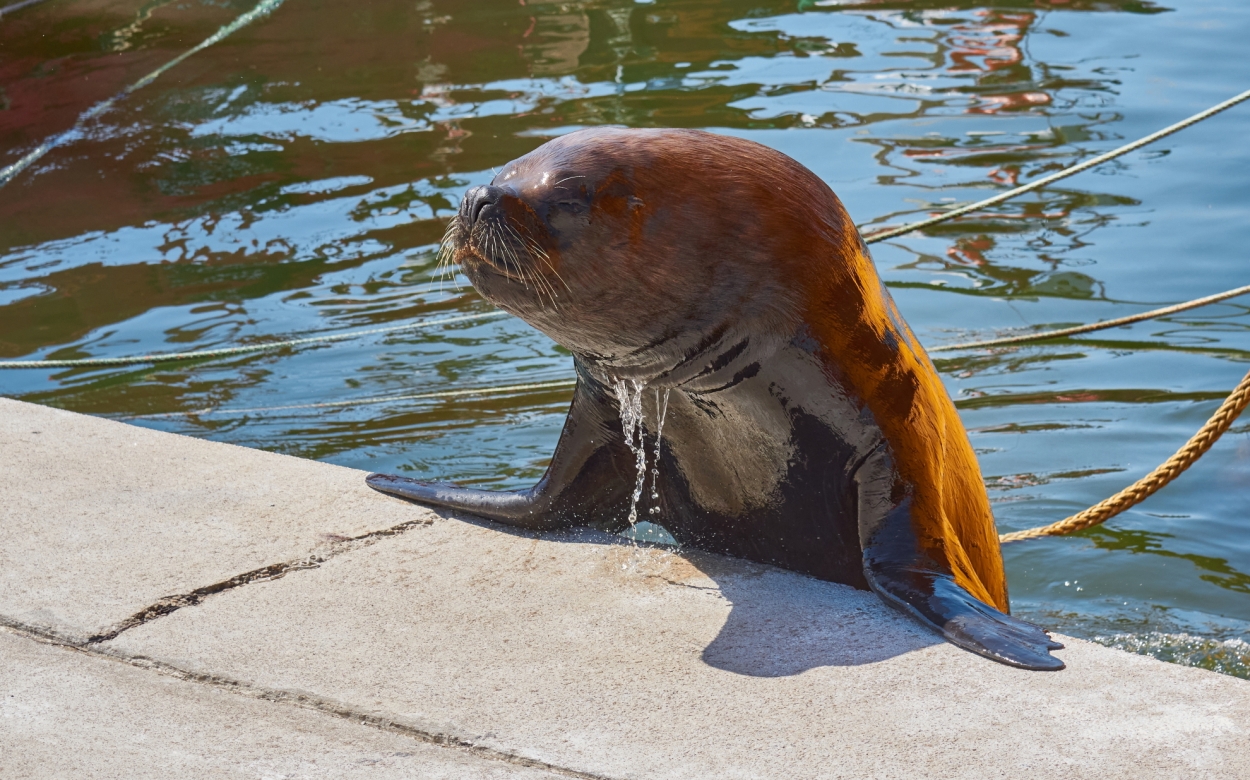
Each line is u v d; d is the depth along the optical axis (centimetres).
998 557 492
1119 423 711
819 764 284
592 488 439
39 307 917
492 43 1506
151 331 875
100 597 371
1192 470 671
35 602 368
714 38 1488
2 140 1262
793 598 372
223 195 1107
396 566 397
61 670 332
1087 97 1248
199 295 930
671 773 282
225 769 284
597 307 394
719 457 420
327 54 1493
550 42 1495
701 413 411
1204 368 764
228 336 865
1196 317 825
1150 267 897
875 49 1423
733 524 435
